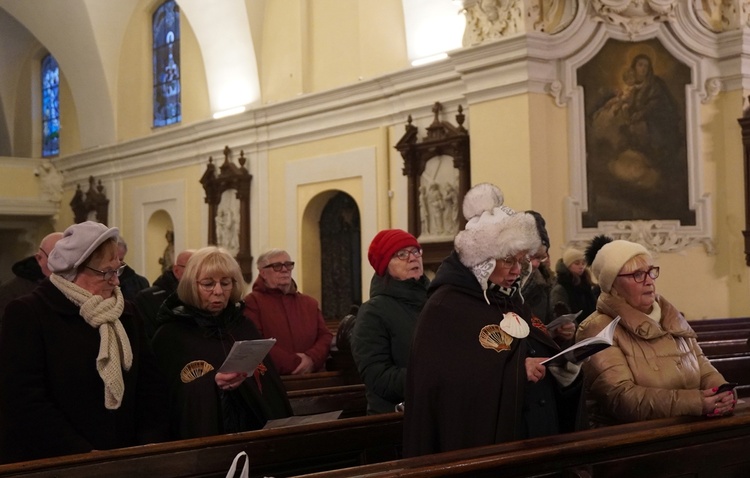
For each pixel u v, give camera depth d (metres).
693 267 10.91
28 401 3.66
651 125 10.80
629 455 3.34
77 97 19.20
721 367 6.03
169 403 4.22
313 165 14.11
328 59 14.09
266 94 15.14
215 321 4.47
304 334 6.45
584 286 7.09
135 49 18.17
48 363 3.75
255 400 4.42
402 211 12.45
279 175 14.85
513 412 3.33
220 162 16.03
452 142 11.37
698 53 11.02
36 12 18.17
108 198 19.12
